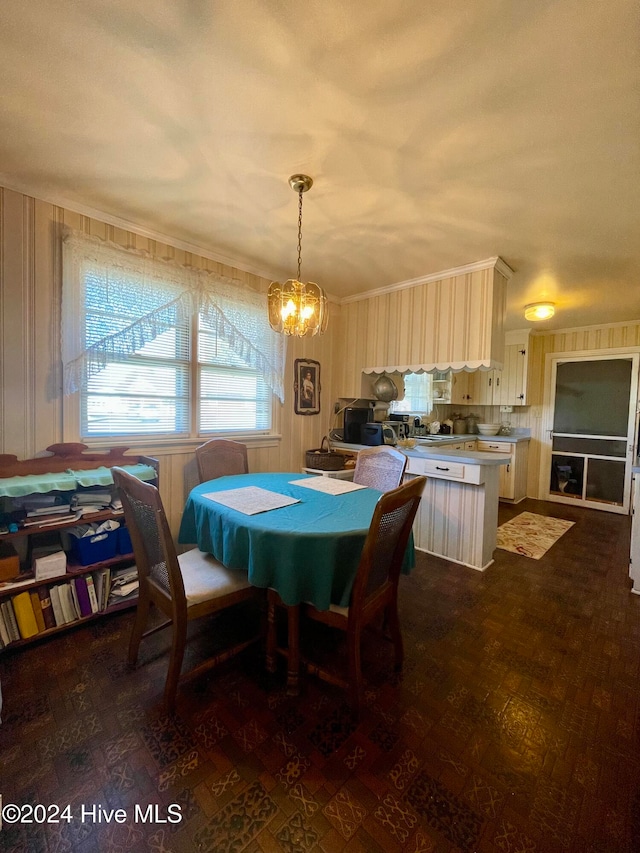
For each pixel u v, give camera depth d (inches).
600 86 48.5
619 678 64.2
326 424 150.6
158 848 38.1
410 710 56.2
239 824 40.3
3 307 74.6
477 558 106.5
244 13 40.9
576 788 45.0
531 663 67.6
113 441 91.9
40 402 79.7
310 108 54.2
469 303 110.8
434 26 41.7
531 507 181.3
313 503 71.6
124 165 69.1
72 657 66.3
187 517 77.0
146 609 63.3
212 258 108.0
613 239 92.2
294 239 98.4
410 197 76.8
